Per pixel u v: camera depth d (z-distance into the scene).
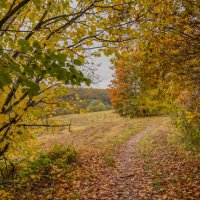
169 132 22.97
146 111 44.72
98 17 4.78
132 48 5.60
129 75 38.94
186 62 7.75
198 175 9.69
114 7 4.82
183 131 16.03
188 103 11.02
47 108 5.35
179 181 9.53
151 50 6.71
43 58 2.60
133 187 9.95
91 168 13.68
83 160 15.49
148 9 5.07
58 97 5.48
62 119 6.11
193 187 8.61
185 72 7.78
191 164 11.38
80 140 27.72
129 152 18.66
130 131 30.05
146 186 9.73
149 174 11.46
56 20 4.51
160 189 8.93
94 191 9.80
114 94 44.56
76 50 4.46
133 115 45.41
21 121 5.25
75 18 4.41
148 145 19.84
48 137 32.03
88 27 4.80
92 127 39.31
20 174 9.00
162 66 7.62
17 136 5.19
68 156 14.80
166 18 6.02
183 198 7.86
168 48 7.21
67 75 2.59
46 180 11.09
